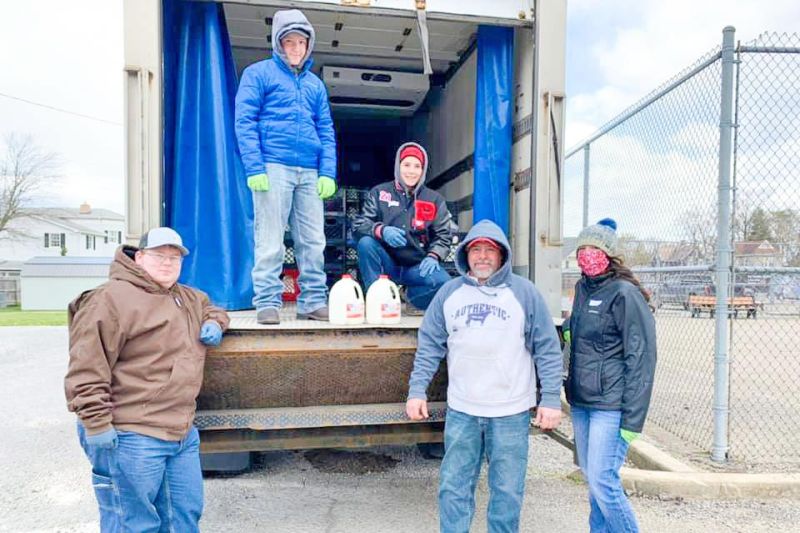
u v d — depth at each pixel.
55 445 4.88
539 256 3.63
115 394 2.35
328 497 3.68
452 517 2.66
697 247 4.98
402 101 6.18
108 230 50.44
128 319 2.33
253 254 3.80
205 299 2.72
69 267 27.08
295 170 3.36
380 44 5.23
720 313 4.23
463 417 2.66
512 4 3.68
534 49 3.66
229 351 2.71
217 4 3.71
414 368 2.77
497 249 2.70
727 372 4.32
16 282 28.83
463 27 4.70
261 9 4.61
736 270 4.24
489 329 2.61
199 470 2.57
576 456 3.15
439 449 4.34
